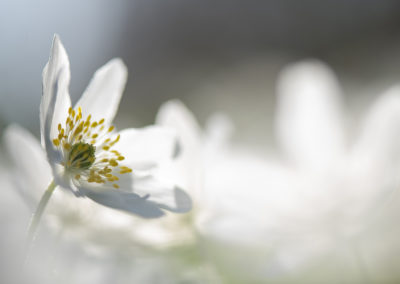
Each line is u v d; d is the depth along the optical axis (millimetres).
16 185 200
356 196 188
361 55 931
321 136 194
